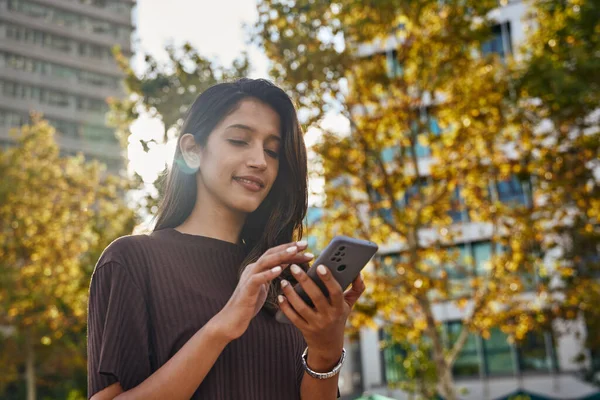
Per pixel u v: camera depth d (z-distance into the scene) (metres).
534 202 15.30
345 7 12.59
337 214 13.84
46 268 22.27
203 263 1.66
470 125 14.01
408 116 13.84
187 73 13.05
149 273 1.59
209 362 1.38
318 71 12.37
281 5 12.62
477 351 26.42
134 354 1.51
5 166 22.83
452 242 14.67
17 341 23.84
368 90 13.50
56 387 28.70
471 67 14.00
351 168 13.46
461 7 13.16
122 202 16.62
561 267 16.05
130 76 13.31
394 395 25.91
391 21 12.96
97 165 23.88
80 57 65.56
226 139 1.71
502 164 14.48
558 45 14.44
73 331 23.95
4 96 61.41
